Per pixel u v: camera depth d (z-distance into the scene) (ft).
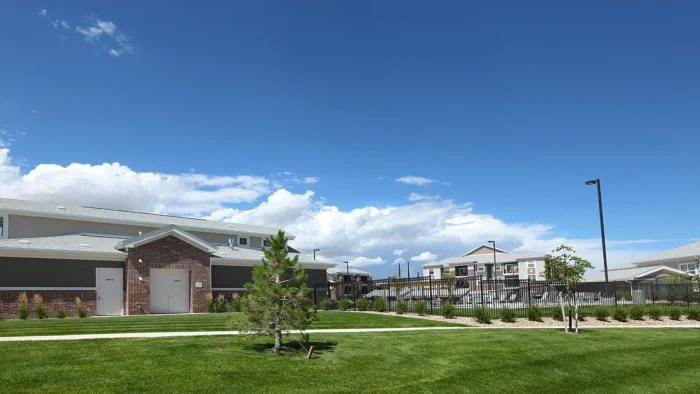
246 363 39.65
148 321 67.41
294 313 43.88
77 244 91.71
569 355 51.13
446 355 47.47
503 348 52.08
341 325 69.31
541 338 59.31
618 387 42.50
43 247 83.92
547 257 66.39
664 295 119.03
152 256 94.12
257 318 43.98
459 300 108.17
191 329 58.54
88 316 84.94
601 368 47.39
